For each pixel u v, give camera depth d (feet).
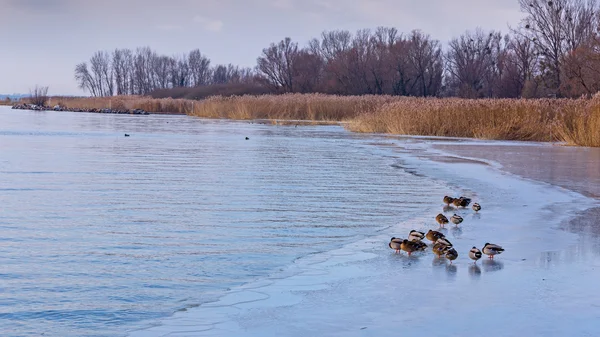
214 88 383.24
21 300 18.24
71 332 15.76
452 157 64.80
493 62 306.35
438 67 322.96
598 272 20.62
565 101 110.93
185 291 18.99
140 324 16.26
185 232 27.37
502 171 51.42
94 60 501.97
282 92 356.38
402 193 39.17
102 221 29.68
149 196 37.22
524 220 29.94
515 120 103.65
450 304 17.49
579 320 16.12
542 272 20.67
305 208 33.60
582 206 34.04
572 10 208.95
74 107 310.65
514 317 16.37
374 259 22.81
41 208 32.91
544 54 211.41
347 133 116.98
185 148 74.64
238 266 21.85
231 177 46.78
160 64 504.84
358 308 17.22
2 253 23.57
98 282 20.01
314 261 22.52
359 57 334.85
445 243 23.12
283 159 61.87
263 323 16.11
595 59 162.50
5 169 49.67
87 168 51.44
